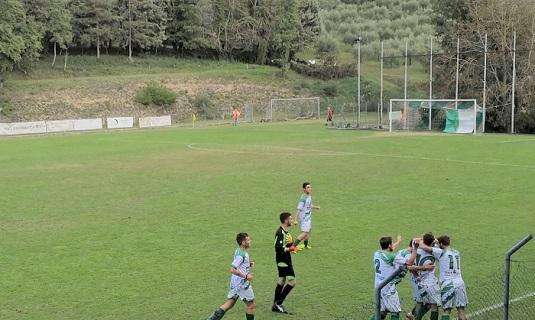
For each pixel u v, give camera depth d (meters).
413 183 31.39
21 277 16.95
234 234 21.56
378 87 105.69
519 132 65.12
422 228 21.91
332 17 151.75
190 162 41.06
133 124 80.50
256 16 118.94
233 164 39.72
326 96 103.69
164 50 119.31
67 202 27.91
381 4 157.75
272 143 53.00
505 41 65.56
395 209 25.19
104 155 46.12
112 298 15.23
